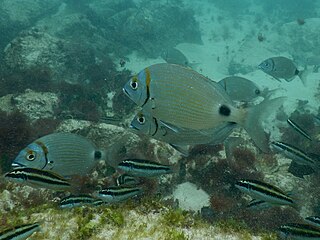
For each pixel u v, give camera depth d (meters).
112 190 0.69
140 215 0.68
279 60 1.47
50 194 0.93
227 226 0.68
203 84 0.39
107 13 3.80
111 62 2.93
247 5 6.09
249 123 0.36
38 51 2.31
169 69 0.40
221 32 4.56
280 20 5.22
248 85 1.25
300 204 1.12
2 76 2.03
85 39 3.20
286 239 0.67
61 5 4.12
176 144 0.43
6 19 3.20
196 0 6.22
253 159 1.20
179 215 0.67
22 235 0.51
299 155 0.87
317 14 5.40
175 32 3.76
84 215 0.69
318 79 2.85
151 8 3.73
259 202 0.78
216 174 1.14
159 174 0.69
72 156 0.59
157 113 0.41
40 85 1.99
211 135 0.40
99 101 1.97
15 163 0.57
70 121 1.30
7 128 1.14
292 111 2.28
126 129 1.27
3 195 0.83
